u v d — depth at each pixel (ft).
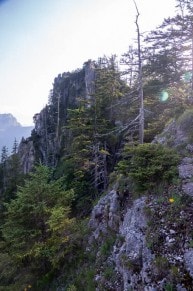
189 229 30.14
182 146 44.24
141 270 31.68
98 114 81.25
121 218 44.80
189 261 27.45
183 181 36.81
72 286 45.19
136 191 42.45
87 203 76.13
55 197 58.29
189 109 52.29
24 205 54.85
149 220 35.29
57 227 52.01
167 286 26.99
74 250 54.75
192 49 70.95
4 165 194.80
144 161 41.75
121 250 38.19
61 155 165.68
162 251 30.40
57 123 208.64
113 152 86.17
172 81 81.76
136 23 64.39
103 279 39.96
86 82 214.90
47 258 56.18
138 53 65.41
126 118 87.30
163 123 65.41
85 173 83.51
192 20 65.87
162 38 72.43
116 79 98.02
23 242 52.34
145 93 81.61
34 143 224.53
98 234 51.44
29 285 55.36
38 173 60.44
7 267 59.36
